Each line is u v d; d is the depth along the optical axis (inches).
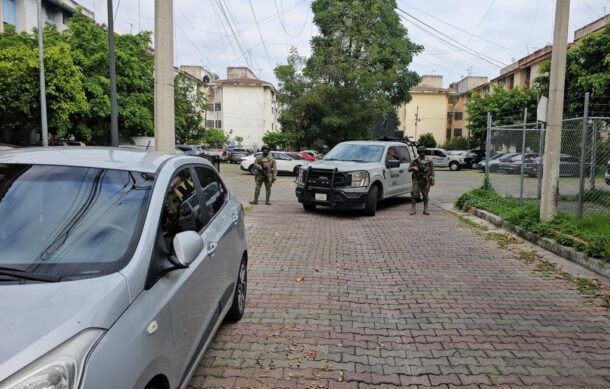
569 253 285.4
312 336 172.4
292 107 1169.4
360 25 1204.5
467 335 175.6
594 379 144.1
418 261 285.0
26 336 72.9
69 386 69.9
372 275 253.9
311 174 459.8
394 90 1433.3
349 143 526.9
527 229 346.6
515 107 1459.2
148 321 91.8
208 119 2728.8
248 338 169.3
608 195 413.1
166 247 110.6
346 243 335.6
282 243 333.1
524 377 144.6
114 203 111.0
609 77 839.7
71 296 83.8
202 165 168.1
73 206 109.3
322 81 1161.4
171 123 328.5
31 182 114.5
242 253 182.7
